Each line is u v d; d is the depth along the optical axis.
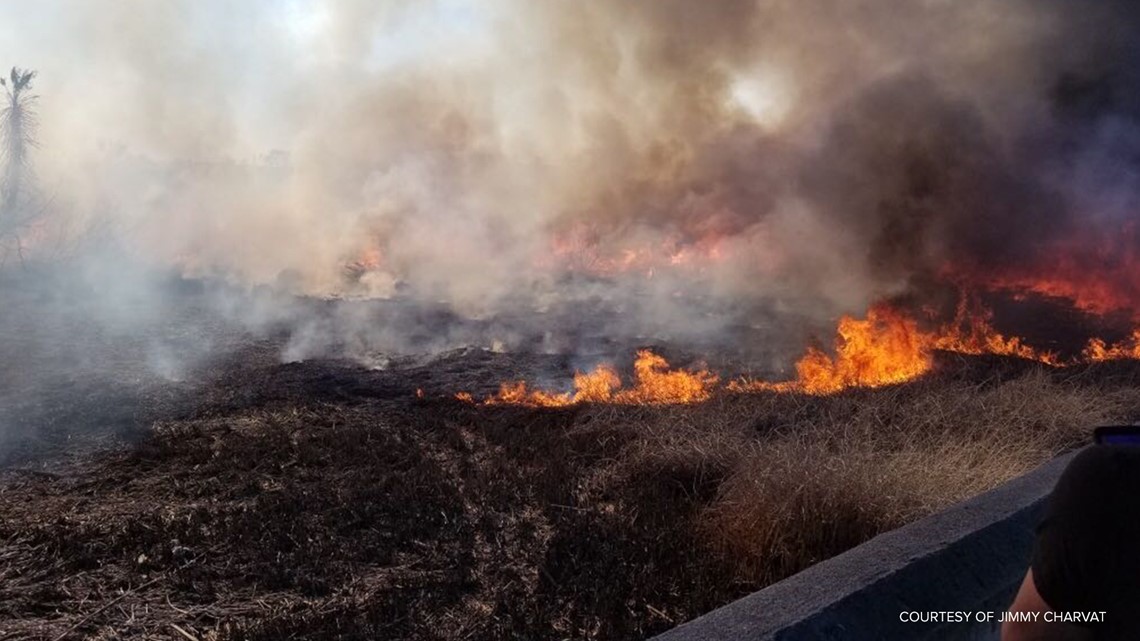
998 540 3.28
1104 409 6.94
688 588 4.18
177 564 4.40
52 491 5.48
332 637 3.66
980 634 2.96
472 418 7.13
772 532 4.51
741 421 6.84
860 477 4.86
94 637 3.70
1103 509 1.36
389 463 6.05
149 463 5.99
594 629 3.82
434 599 4.00
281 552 4.54
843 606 2.73
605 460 6.08
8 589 4.10
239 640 3.60
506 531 4.91
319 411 7.33
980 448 5.66
